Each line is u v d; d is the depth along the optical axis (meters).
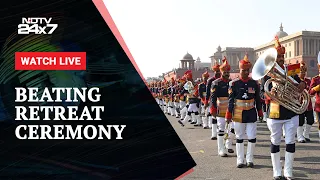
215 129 9.88
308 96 5.27
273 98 5.25
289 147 5.33
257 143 9.14
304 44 78.19
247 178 5.45
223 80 7.63
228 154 7.66
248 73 6.38
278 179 5.33
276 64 5.08
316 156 7.19
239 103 6.30
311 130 11.88
